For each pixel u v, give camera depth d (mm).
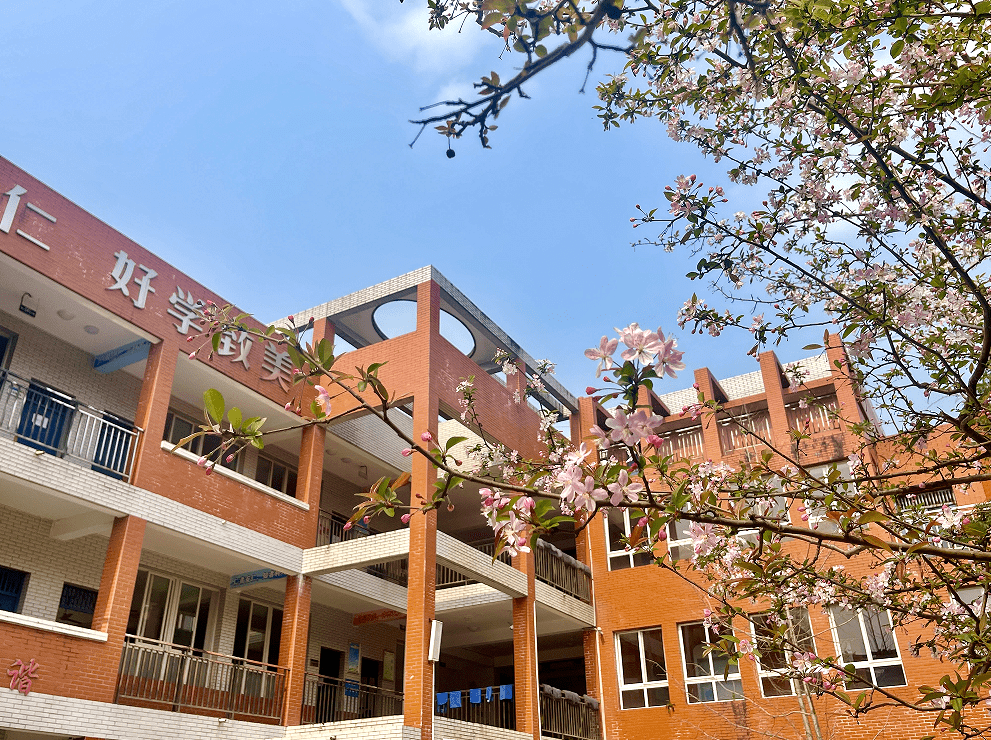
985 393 4840
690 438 17203
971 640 4809
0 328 11680
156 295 12203
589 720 15547
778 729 13977
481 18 2688
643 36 2467
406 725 11281
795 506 14672
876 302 5520
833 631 14031
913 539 3555
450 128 2539
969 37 4598
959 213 5832
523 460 4488
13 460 9680
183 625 13102
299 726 11859
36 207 10758
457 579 17078
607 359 2861
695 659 15531
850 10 4023
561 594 15875
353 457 16297
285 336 3094
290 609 12922
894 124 5105
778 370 16641
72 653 9609
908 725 12969
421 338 14523
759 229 5555
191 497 11852
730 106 5492
